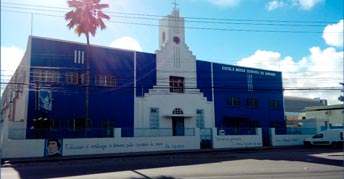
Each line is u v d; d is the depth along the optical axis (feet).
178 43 114.52
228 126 120.67
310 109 178.19
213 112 117.80
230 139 104.17
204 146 100.78
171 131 98.07
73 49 95.61
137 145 88.33
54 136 79.36
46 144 76.84
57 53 92.99
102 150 83.20
